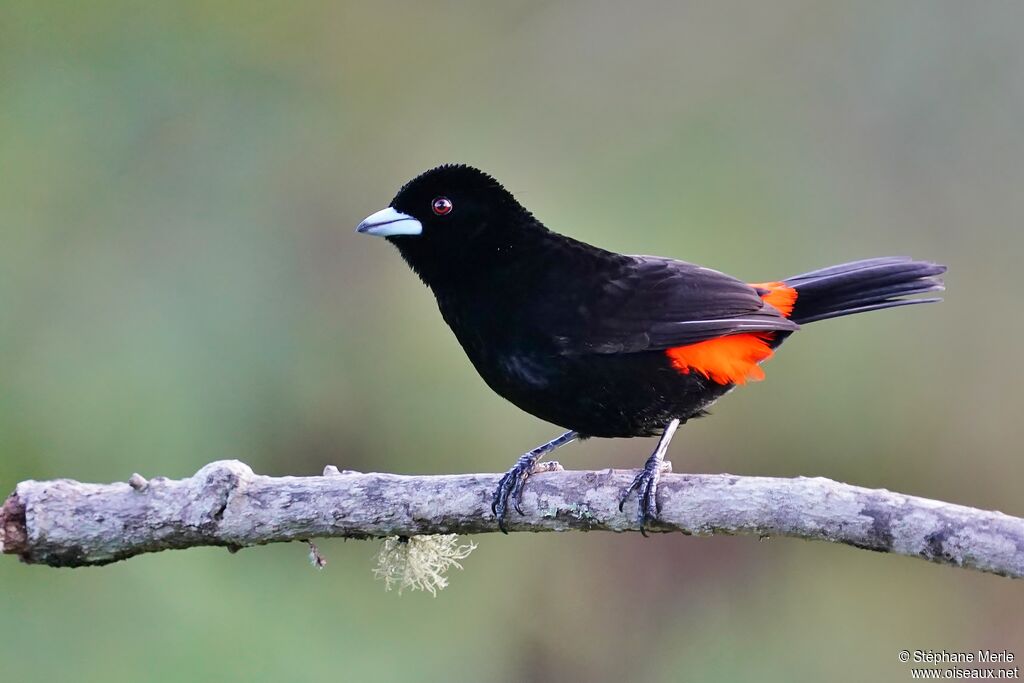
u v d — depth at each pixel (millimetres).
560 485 7703
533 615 14141
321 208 16047
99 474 13672
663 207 16406
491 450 14258
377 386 14523
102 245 15250
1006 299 15820
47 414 14023
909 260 9789
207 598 12578
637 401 8766
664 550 14648
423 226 9023
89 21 15781
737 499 7285
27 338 14531
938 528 6805
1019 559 6641
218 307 14953
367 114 16672
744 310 8930
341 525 7680
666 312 8727
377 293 15133
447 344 14602
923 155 16500
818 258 16156
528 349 8750
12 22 15609
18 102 15492
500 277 8891
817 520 7098
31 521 7520
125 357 14422
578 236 16172
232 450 14133
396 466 14312
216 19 16188
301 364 14617
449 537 8484
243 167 15969
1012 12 16422
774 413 14891
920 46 16641
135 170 15648
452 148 16625
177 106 15945
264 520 7621
